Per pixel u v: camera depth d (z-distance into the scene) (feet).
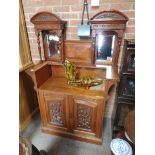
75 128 4.84
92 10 4.20
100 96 3.98
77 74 4.78
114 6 4.02
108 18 3.87
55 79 5.00
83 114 4.43
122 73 4.09
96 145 4.83
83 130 4.79
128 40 4.06
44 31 4.71
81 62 4.74
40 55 5.02
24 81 5.31
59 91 4.26
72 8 4.30
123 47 4.33
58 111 4.68
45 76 4.79
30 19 4.44
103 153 4.58
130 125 3.42
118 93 4.40
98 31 4.12
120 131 4.70
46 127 5.22
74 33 4.62
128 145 3.40
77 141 5.00
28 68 5.27
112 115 5.65
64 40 4.58
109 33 4.23
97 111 4.20
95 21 3.95
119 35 4.08
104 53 4.54
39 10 4.58
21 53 4.88
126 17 3.79
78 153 4.60
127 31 4.22
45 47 4.94
